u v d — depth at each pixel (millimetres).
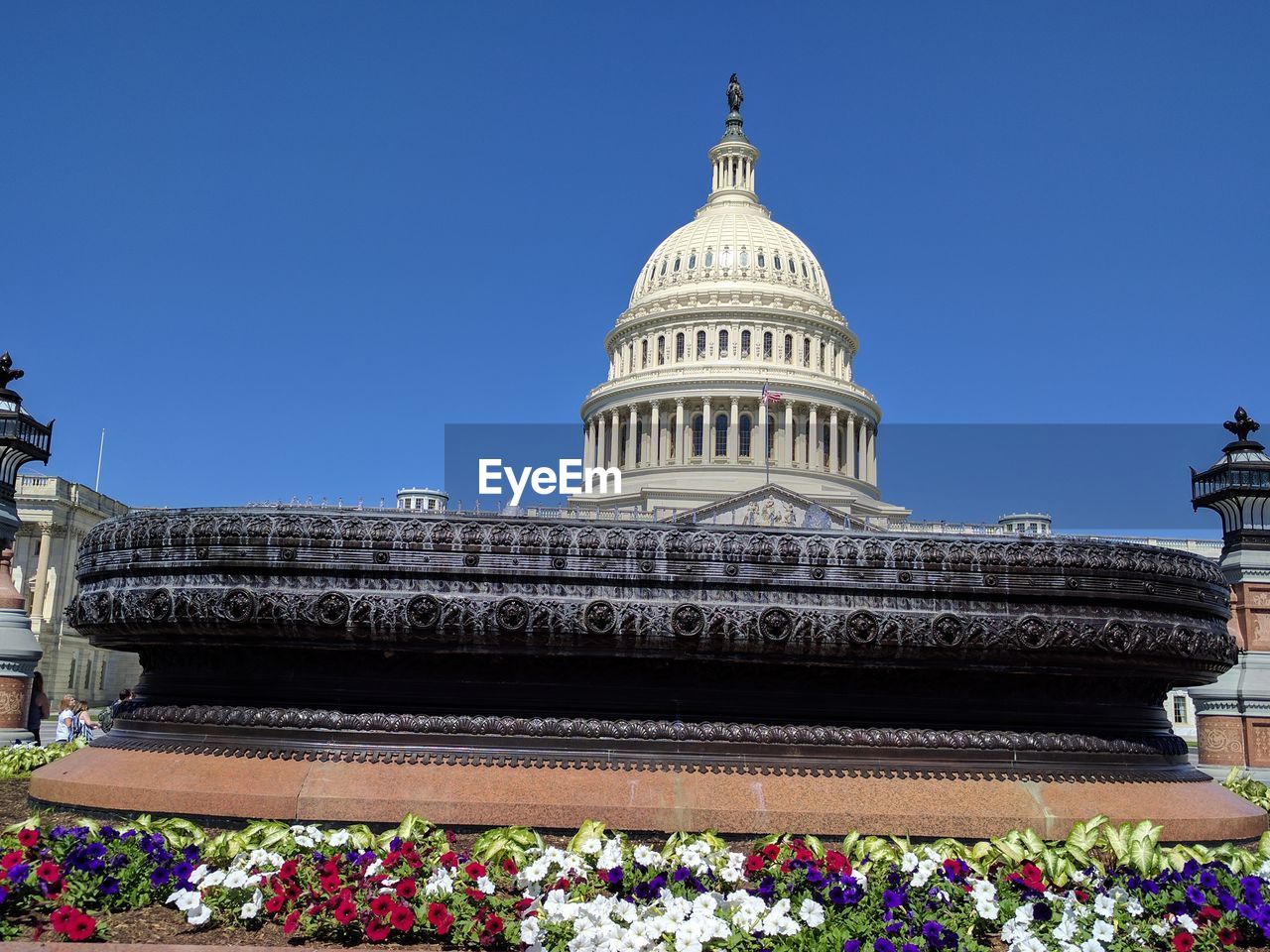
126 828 8219
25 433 21609
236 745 9422
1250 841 10156
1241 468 21359
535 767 9188
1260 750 20672
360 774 9078
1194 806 9867
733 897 6875
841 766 9406
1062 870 7781
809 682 9703
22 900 6820
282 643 9352
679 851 7891
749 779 9203
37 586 73500
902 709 9758
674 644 9211
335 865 7121
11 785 12867
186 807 9062
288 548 9211
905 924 6672
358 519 9289
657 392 104750
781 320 108750
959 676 9773
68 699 23203
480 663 9516
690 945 6293
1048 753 9695
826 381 106375
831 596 9359
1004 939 6672
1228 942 6809
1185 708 73812
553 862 7562
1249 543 21422
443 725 9344
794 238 119062
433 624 9062
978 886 7191
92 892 7012
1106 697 10117
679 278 113500
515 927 6543
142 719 10141
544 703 9523
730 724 9531
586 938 6258
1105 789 9609
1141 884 7328
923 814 9086
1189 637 9945
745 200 121375
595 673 9578
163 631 9555
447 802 8852
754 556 9336
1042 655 9484
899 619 9281
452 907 6824
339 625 9094
